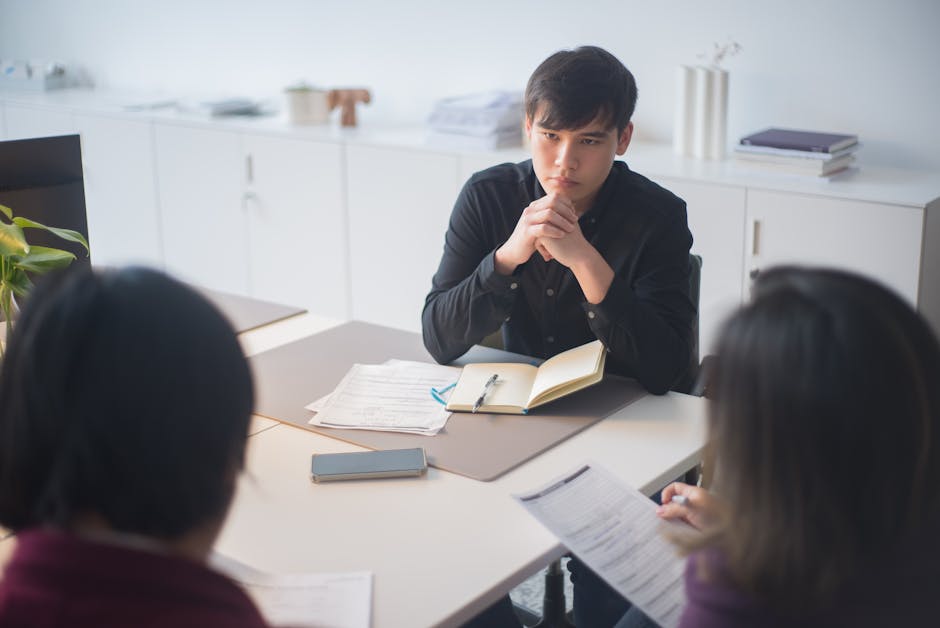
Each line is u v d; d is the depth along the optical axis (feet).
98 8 16.34
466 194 6.61
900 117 9.75
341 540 4.23
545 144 5.94
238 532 4.30
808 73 10.15
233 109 13.75
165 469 2.31
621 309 5.68
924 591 2.65
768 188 8.97
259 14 14.42
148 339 2.31
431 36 12.80
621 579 3.99
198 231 13.64
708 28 10.64
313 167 12.19
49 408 2.28
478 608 3.84
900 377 2.53
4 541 4.20
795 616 2.69
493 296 5.95
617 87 5.84
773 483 2.62
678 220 6.36
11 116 15.26
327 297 12.61
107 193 14.49
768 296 2.71
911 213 8.34
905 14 9.49
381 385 5.79
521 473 4.81
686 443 5.14
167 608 2.26
